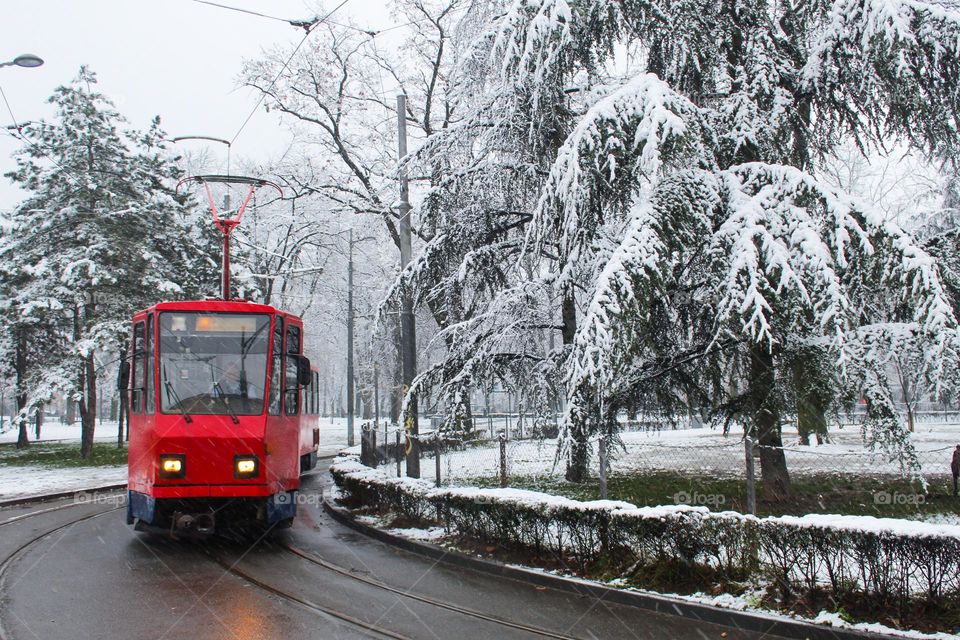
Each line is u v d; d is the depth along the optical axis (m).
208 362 10.59
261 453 10.15
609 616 6.89
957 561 5.77
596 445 10.66
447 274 15.12
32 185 27.12
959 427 23.75
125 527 12.23
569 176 9.80
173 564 9.31
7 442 39.81
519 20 11.31
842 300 8.41
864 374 9.31
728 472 15.47
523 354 14.46
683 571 7.39
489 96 14.66
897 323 9.76
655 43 11.66
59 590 7.89
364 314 38.31
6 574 8.67
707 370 10.85
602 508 8.04
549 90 12.29
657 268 9.12
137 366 11.22
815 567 6.52
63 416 77.44
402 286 14.61
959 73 9.61
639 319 9.04
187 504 9.98
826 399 9.52
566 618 6.83
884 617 6.00
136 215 27.19
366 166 26.97
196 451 9.95
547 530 8.59
